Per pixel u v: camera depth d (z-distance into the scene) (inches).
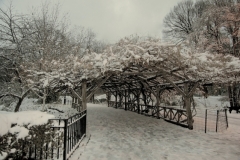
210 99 901.8
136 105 597.0
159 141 235.0
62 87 384.8
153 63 275.7
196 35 677.3
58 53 427.2
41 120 135.9
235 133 290.5
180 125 347.9
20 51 382.6
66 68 286.5
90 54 282.7
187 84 329.7
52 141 143.6
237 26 629.0
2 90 376.2
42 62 307.0
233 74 285.3
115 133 279.4
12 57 375.9
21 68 331.3
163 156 178.5
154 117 466.6
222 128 328.5
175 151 195.3
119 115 511.2
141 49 247.1
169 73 311.6
